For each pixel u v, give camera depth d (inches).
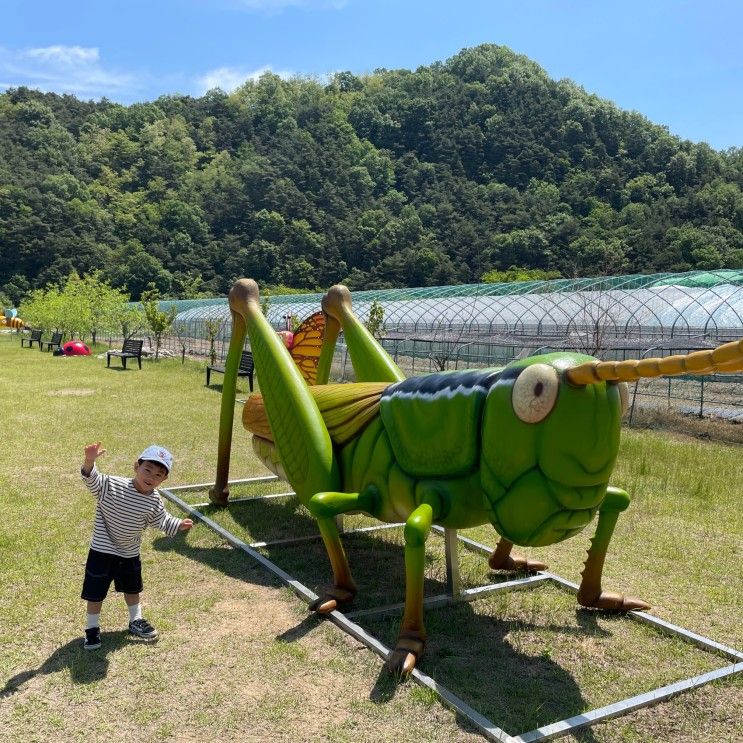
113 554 152.5
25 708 130.0
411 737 123.0
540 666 151.3
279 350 204.2
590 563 173.5
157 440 388.8
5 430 401.7
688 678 147.0
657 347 600.7
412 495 159.5
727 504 280.4
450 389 150.1
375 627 167.3
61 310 1205.7
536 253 2481.5
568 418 127.6
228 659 149.6
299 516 257.8
